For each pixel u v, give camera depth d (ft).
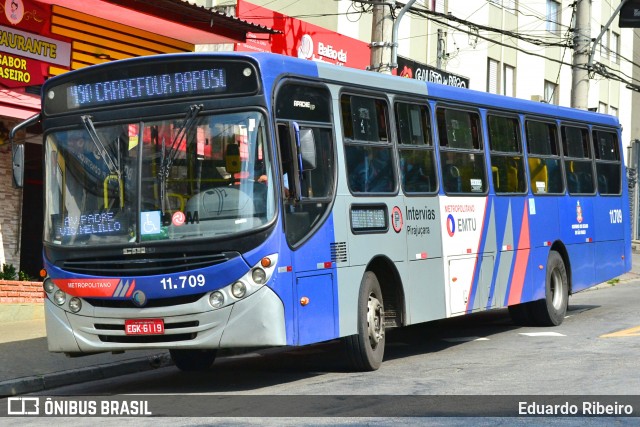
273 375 39.88
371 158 40.19
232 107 34.27
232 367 43.65
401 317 41.22
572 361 40.14
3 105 54.08
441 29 102.42
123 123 35.29
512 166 51.60
